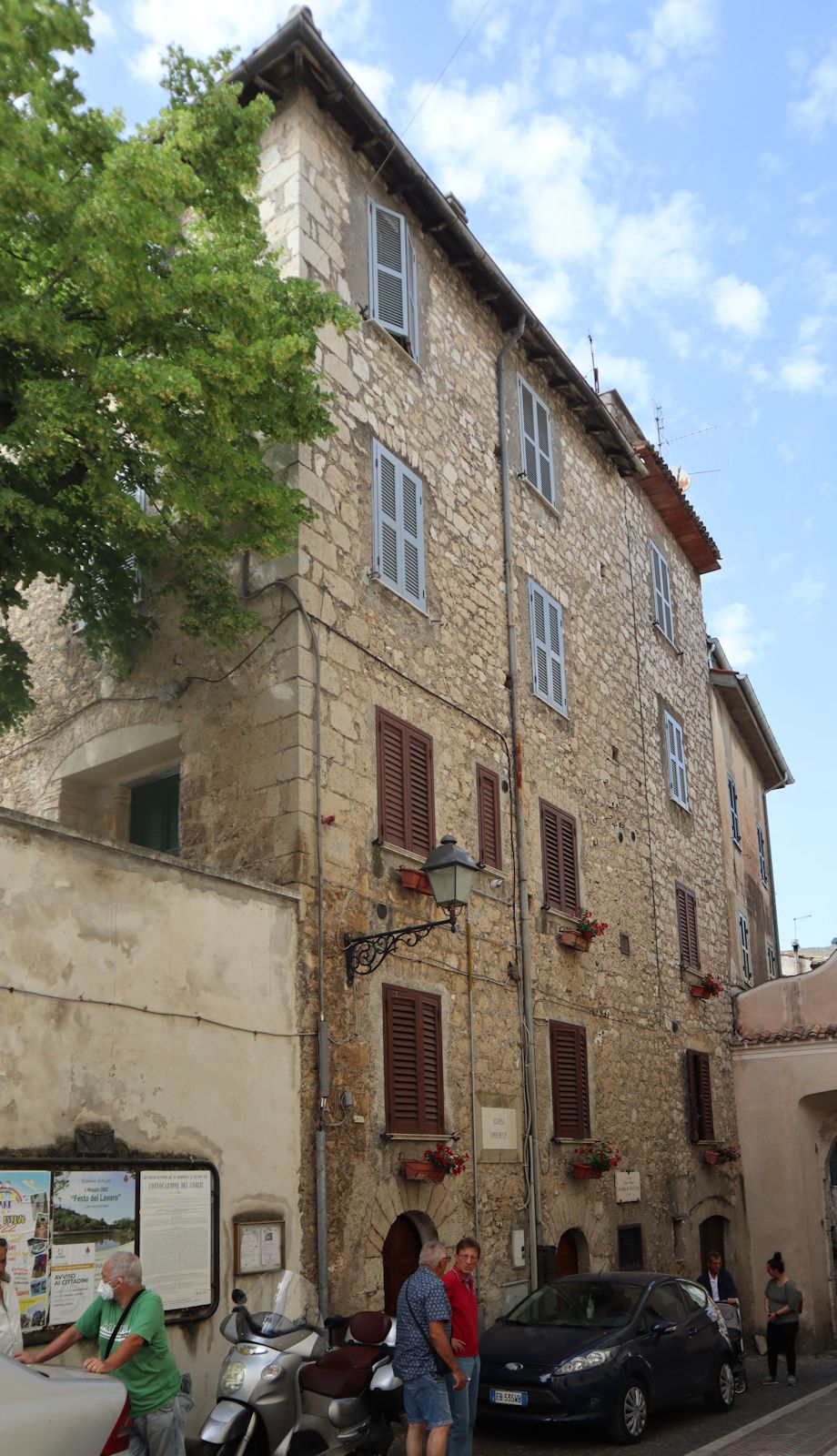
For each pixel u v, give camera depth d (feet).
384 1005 37.81
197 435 29.89
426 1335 25.77
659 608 70.28
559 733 53.52
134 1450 21.16
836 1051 65.67
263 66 41.55
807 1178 65.87
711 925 69.82
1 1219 24.62
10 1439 14.23
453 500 47.85
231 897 32.48
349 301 43.01
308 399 32.01
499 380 53.21
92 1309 21.95
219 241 30.27
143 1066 28.84
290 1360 25.94
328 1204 33.76
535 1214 44.06
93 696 42.52
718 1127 63.98
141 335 28.86
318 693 37.37
